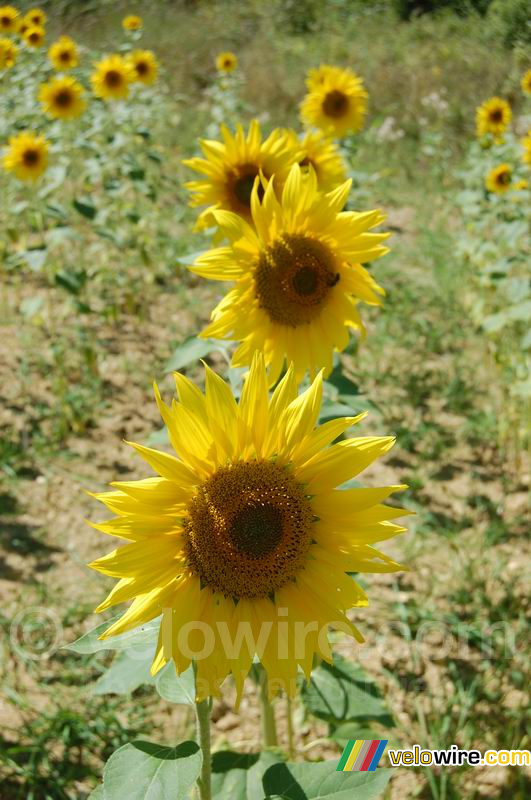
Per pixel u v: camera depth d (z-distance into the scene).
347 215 2.88
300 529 1.99
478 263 7.24
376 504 1.99
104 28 16.48
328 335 2.94
